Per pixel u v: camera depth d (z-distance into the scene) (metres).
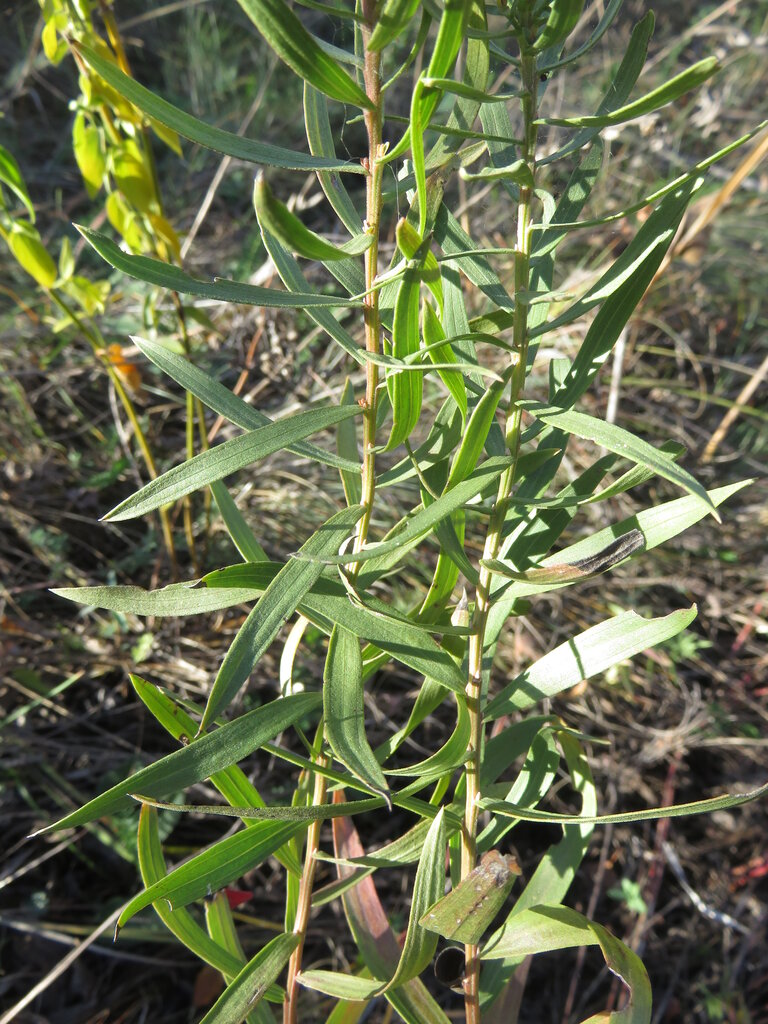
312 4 0.14
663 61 0.82
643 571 0.57
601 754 0.49
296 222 0.14
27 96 0.84
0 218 0.42
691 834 0.48
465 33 0.15
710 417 0.65
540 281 0.20
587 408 0.61
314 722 0.47
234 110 0.85
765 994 0.44
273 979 0.23
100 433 0.58
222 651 0.51
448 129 0.15
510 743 0.24
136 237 0.44
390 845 0.23
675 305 0.69
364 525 0.20
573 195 0.19
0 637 0.48
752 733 0.51
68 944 0.42
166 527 0.50
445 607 0.23
